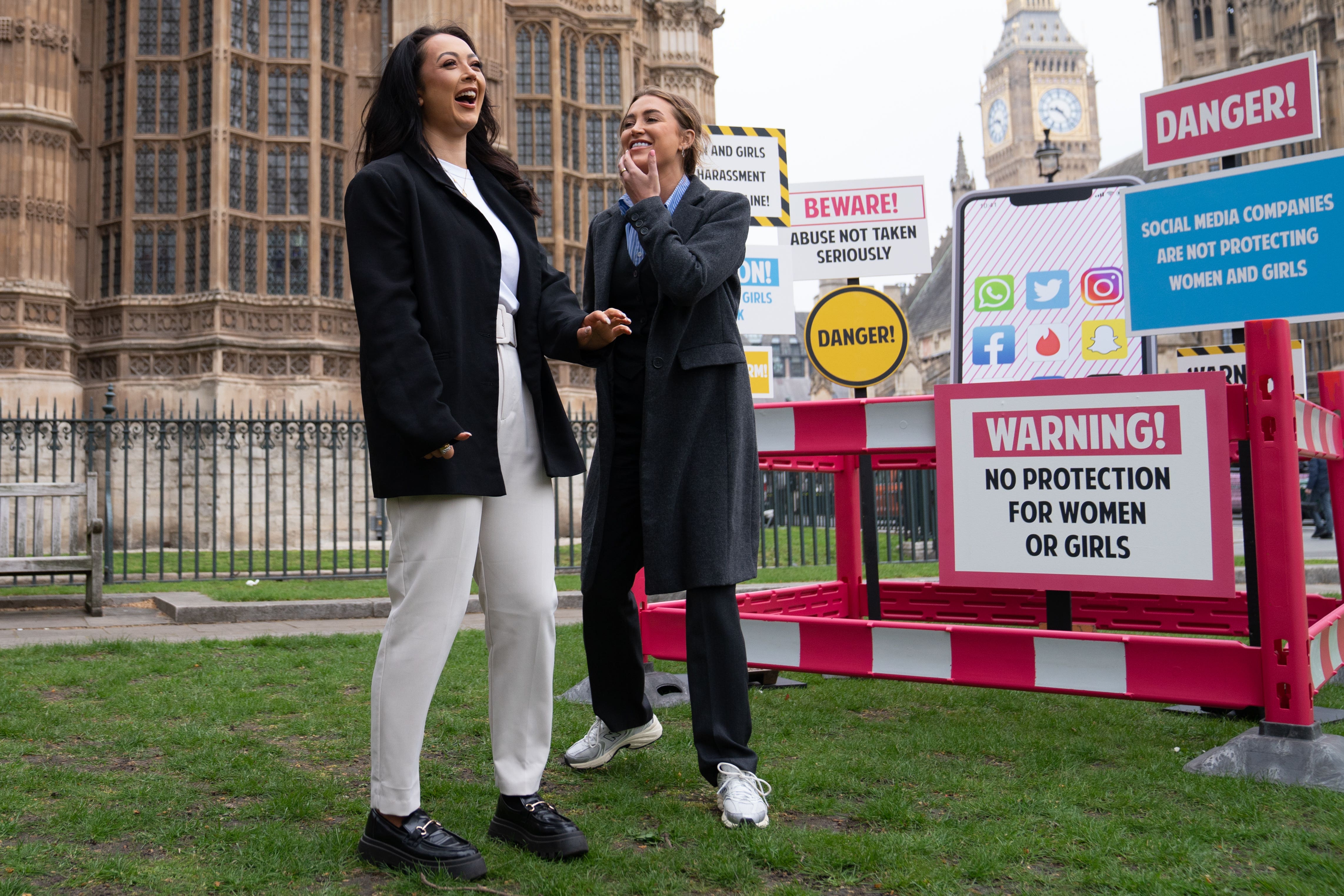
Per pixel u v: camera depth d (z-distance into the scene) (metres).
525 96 25.73
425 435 2.28
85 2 22.67
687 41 29.89
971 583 3.84
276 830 2.61
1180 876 2.31
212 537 10.79
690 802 2.95
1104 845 2.50
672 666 5.31
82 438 20.58
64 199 21.06
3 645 6.09
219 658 5.52
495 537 2.57
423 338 2.37
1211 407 3.41
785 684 4.80
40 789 3.01
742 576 2.90
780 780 3.07
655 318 2.99
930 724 3.92
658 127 3.15
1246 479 3.36
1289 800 2.86
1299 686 3.15
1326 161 3.97
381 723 2.42
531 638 2.58
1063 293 5.89
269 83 22.31
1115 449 3.57
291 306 21.91
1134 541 3.53
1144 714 4.12
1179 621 4.96
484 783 3.14
